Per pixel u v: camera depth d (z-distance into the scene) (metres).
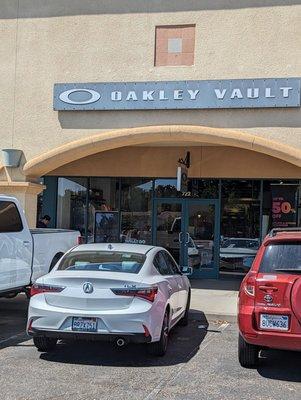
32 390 5.88
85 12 13.59
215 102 12.43
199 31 12.86
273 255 6.48
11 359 7.16
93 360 7.15
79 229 16.64
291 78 12.05
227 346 8.11
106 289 6.88
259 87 12.20
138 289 6.89
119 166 16.09
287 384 6.22
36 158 13.56
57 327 6.88
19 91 13.94
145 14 13.25
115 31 13.38
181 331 9.22
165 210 16.14
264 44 12.46
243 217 15.57
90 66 13.50
